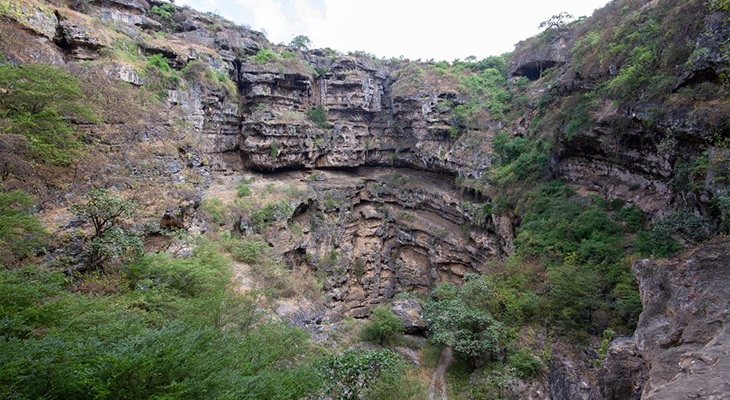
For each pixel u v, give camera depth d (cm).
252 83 5128
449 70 5962
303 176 5425
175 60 4184
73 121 2017
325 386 1700
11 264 1292
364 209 5334
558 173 3453
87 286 1502
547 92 4059
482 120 4938
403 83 5912
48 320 962
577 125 3028
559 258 2589
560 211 2938
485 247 4006
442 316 2603
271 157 5025
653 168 2489
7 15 2650
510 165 4038
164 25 4772
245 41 5369
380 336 2903
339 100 5884
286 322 1969
